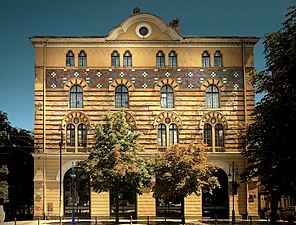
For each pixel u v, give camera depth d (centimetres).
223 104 6625
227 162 6525
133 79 6612
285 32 4088
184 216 5938
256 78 4450
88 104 6544
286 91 3981
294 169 3872
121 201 6394
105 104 6556
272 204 5606
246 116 6600
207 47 6694
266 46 4250
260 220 6291
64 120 6500
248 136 5506
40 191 6356
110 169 5481
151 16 6638
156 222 5897
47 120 6500
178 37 6650
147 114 6569
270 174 4316
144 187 6088
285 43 4056
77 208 6353
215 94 6669
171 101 6631
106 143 5703
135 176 5531
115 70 6606
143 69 6625
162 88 6638
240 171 6481
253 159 5481
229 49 6706
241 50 6712
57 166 6425
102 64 6600
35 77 6531
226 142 6556
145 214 6359
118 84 6594
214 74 6662
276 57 4131
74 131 6512
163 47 6662
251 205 6444
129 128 6019
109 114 5931
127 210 6381
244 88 6638
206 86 6650
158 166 5609
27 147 6950
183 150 5628
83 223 5712
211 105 6650
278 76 4088
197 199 6412
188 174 5491
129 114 6550
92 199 6338
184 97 6619
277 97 4091
